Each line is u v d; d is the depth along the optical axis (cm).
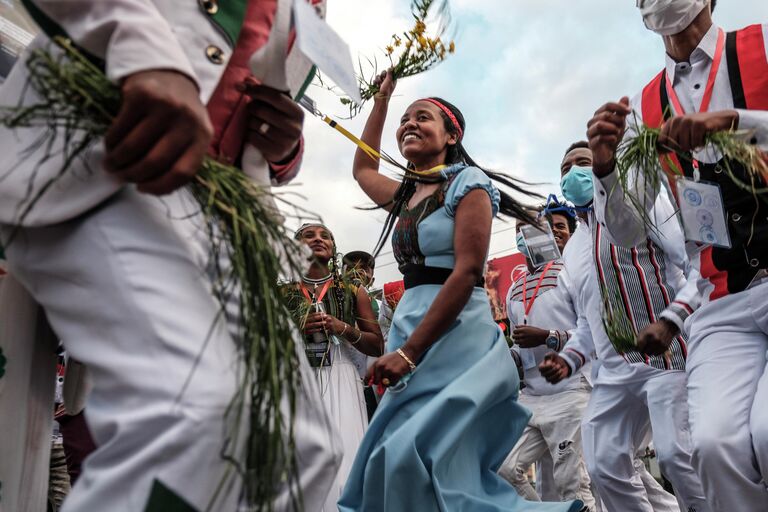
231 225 135
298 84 182
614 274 392
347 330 450
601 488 407
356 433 447
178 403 121
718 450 260
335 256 369
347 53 161
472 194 301
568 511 284
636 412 402
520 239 566
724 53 297
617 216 294
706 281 294
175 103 114
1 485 151
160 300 127
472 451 296
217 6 148
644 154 226
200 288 132
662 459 370
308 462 144
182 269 131
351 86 158
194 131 116
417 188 324
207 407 122
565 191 438
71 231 133
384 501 276
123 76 118
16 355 156
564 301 521
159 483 118
